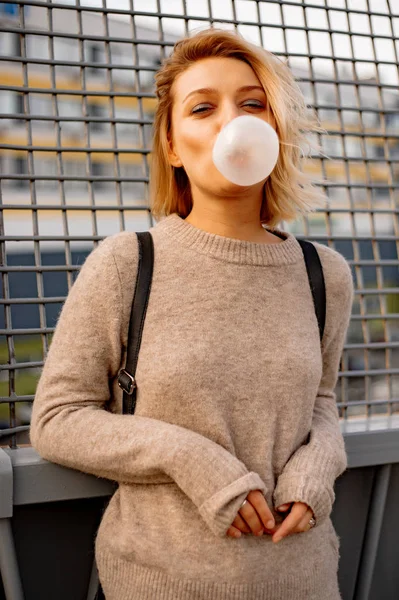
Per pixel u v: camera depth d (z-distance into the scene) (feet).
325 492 3.55
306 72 5.44
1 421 4.90
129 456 3.41
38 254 4.57
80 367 3.62
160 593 3.40
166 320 3.60
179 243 3.78
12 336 4.48
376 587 5.44
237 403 3.58
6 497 4.05
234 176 3.39
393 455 5.11
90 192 4.75
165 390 3.49
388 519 5.47
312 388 3.83
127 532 3.56
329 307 4.14
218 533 3.23
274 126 3.94
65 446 3.55
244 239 3.96
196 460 3.27
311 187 4.20
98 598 4.60
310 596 3.58
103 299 3.62
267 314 3.77
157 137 4.28
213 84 3.71
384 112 5.68
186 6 5.09
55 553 4.48
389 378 5.53
